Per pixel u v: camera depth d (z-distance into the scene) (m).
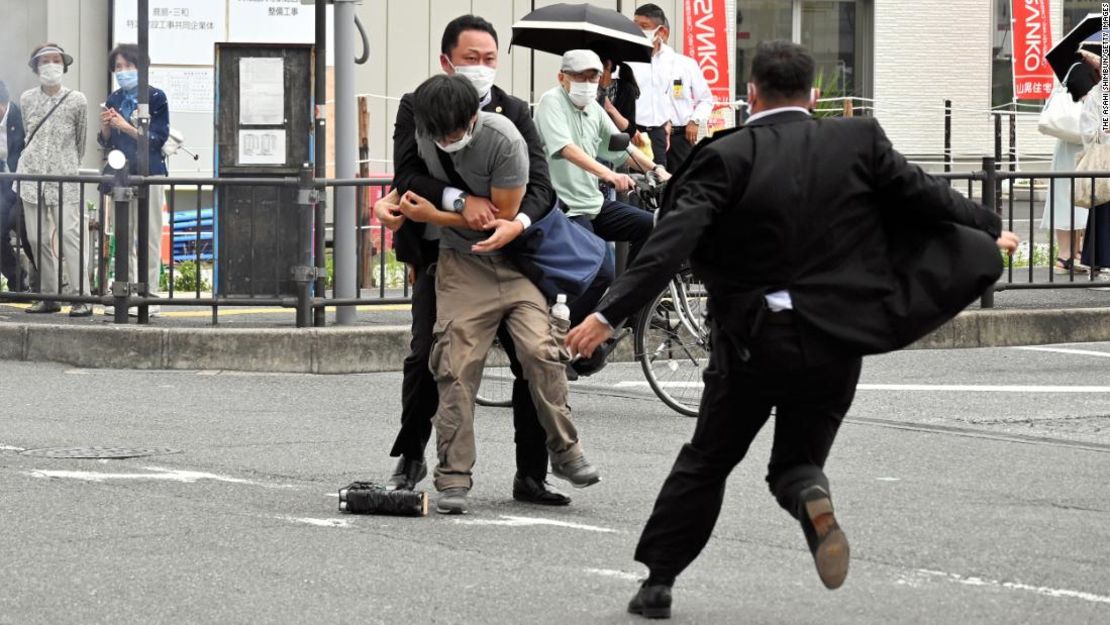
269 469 11.64
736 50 38.59
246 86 18.70
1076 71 21.80
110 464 11.66
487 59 10.42
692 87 21.02
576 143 13.64
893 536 9.79
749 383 7.51
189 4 27.28
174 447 12.42
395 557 9.07
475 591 8.36
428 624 7.76
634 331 14.31
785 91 7.54
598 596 8.30
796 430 7.71
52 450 12.16
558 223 10.42
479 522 10.07
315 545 9.33
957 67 39.56
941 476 11.72
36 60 19.55
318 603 8.09
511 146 10.00
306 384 16.00
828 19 39.09
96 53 27.56
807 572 8.88
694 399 14.29
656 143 20.67
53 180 18.28
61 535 9.44
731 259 7.42
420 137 10.02
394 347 17.11
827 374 7.45
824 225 7.34
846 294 7.34
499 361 16.61
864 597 8.36
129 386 15.66
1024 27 35.44
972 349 18.64
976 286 7.38
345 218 17.64
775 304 7.35
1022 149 40.00
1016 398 15.25
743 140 7.41
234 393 15.31
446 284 10.34
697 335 14.23
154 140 19.42
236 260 17.53
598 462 12.16
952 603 8.25
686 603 8.22
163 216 18.22
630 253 13.95
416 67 30.94
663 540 7.85
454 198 10.01
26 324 17.45
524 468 10.73
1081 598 8.36
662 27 20.77
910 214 7.52
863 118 7.53
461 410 10.27
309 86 18.78
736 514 10.36
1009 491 11.19
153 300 17.69
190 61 27.45
